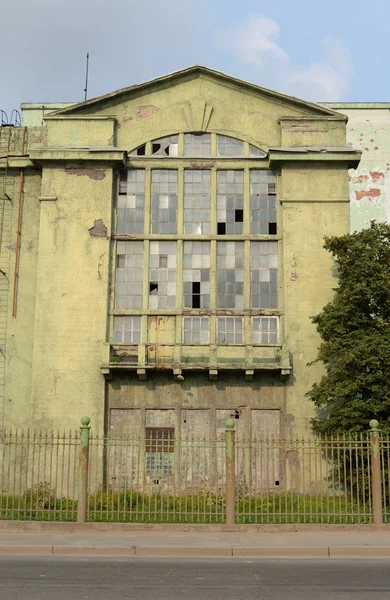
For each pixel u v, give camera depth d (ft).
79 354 80.02
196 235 83.82
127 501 66.23
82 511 57.57
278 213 84.43
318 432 76.95
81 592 36.27
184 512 58.75
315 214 83.30
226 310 82.02
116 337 81.82
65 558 46.98
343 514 58.70
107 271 82.07
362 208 115.75
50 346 80.18
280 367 78.48
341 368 73.72
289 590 37.17
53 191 84.02
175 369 78.74
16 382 81.35
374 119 119.14
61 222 83.20
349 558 47.98
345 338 74.54
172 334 81.61
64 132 85.25
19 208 85.20
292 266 82.02
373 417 72.28
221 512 60.13
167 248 84.07
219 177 85.71
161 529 56.54
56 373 79.51
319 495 71.10
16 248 84.43
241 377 80.59
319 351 77.25
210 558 47.67
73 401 78.84
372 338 72.69
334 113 85.51
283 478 76.59
